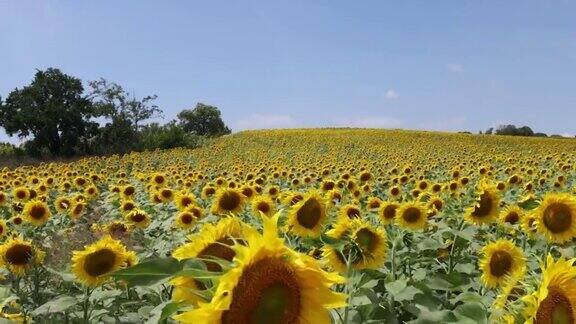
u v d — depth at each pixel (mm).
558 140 78250
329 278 2215
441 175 24484
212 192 13336
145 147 67438
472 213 7594
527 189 15188
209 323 2062
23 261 5727
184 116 127312
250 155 44281
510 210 8633
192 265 2363
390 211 8062
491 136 81000
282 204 9148
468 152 45656
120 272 2334
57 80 63969
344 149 50906
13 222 10617
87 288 4820
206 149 53438
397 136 77188
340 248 3996
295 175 20000
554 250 7477
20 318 4184
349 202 12625
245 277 2141
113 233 9422
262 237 2162
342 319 4039
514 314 2732
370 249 5117
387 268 6223
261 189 14656
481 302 3975
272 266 2188
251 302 2123
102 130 68188
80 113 64500
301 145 59625
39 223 10289
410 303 4891
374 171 24641
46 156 62938
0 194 13492
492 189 7598
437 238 7316
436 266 6938
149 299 5488
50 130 63000
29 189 14555
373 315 4688
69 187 18188
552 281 2682
